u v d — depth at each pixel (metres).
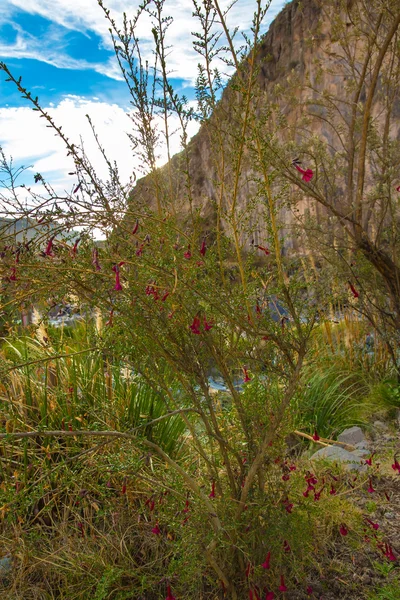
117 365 1.85
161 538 2.18
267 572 1.89
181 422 2.97
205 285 1.67
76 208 1.62
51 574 2.12
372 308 4.48
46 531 2.30
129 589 2.01
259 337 1.80
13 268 1.55
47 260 1.64
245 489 1.80
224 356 1.84
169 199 2.16
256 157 1.87
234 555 1.92
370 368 4.73
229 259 2.00
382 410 4.07
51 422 2.62
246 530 1.88
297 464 2.94
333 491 2.37
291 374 1.79
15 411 2.57
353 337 5.00
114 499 2.16
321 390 4.07
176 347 1.80
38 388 2.89
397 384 4.30
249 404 1.92
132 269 1.78
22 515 2.21
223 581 1.82
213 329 1.80
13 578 2.04
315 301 1.86
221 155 2.03
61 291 1.68
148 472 2.17
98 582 1.88
